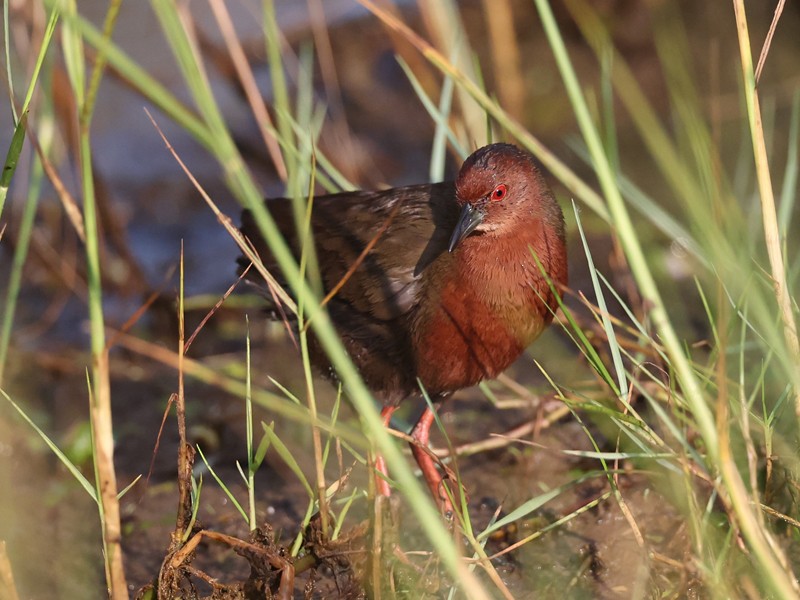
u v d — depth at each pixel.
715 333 7.45
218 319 12.80
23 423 10.78
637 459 8.02
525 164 8.58
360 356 9.30
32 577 8.50
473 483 9.20
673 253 12.09
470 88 8.00
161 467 10.09
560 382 10.14
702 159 8.15
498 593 7.51
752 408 8.37
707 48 15.59
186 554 6.80
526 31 17.03
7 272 13.90
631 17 16.19
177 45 5.29
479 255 8.56
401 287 8.91
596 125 10.38
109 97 17.66
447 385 9.09
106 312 13.00
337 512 8.48
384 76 17.00
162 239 14.81
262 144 15.37
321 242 9.43
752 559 6.39
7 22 7.33
